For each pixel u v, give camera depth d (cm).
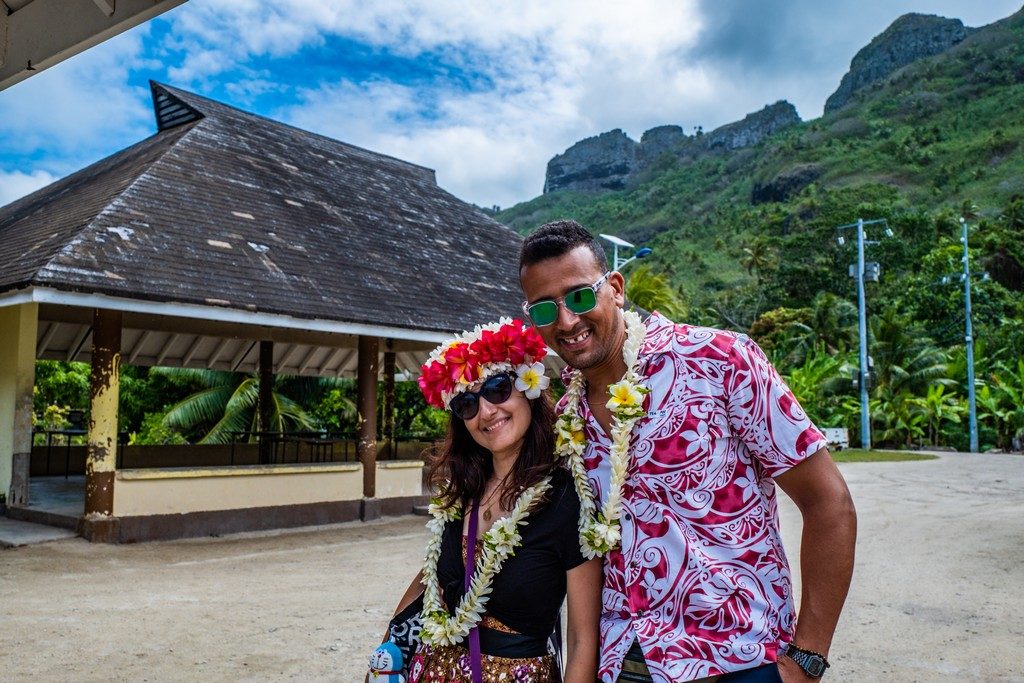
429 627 216
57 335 1373
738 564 189
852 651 524
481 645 213
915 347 3678
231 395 1941
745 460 196
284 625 562
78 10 388
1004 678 469
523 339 226
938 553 902
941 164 10638
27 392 1034
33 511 975
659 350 198
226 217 1115
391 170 1809
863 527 1110
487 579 210
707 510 190
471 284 1375
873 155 11831
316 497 1091
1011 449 3300
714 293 8294
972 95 13300
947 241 5084
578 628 208
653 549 193
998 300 4341
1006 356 3981
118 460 1408
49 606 603
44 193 1513
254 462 1584
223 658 480
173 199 1084
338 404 2134
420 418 2253
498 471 230
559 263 208
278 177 1374
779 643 188
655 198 17362
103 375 882
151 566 776
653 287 2719
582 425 216
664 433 193
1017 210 5834
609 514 198
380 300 1116
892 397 3472
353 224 1354
